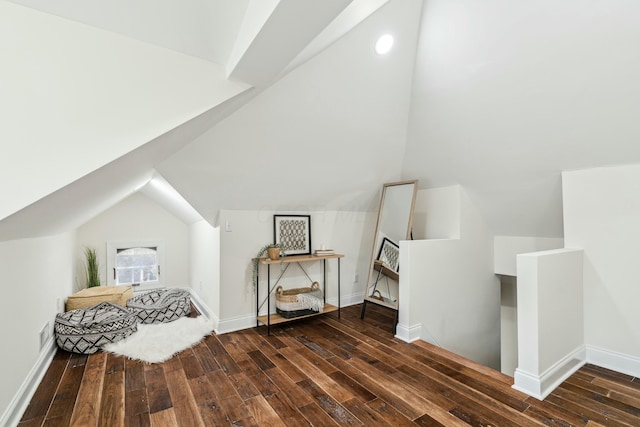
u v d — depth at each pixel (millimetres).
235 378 2203
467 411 1848
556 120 2363
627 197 2365
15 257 1803
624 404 1936
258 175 2936
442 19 2305
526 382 2072
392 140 3354
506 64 2254
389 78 2707
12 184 1314
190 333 2965
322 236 3859
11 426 1651
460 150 3127
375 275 3668
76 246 3945
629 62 1854
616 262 2430
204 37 1615
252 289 3293
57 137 1383
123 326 2791
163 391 2027
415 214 4004
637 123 2082
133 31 1500
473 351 3693
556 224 3248
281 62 1656
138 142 1552
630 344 2369
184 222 4723
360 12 1845
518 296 2166
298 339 2949
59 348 2633
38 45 1339
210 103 1757
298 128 2674
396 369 2361
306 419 1755
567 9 1824
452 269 3406
